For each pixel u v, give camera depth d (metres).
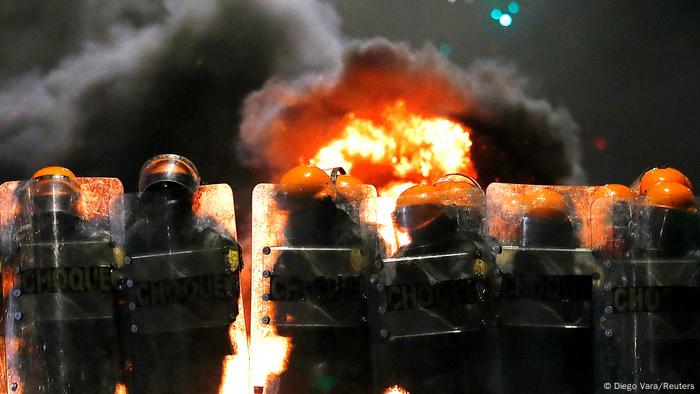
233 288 10.59
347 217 10.67
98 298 10.43
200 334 10.48
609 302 10.40
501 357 10.38
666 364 10.27
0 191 10.59
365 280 10.49
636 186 12.02
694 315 10.32
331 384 10.34
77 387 10.27
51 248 10.44
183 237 10.56
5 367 10.54
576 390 10.34
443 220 10.46
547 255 10.50
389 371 10.29
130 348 10.41
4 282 10.44
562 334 10.41
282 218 10.56
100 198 10.68
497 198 10.64
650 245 10.43
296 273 10.45
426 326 10.31
